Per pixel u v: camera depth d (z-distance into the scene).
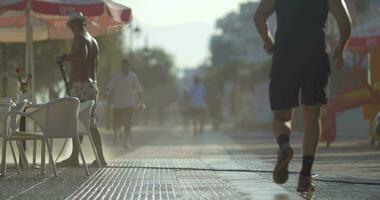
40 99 35.16
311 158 12.13
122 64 30.08
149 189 12.68
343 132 40.41
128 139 29.69
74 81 17.50
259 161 19.44
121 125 32.09
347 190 12.41
